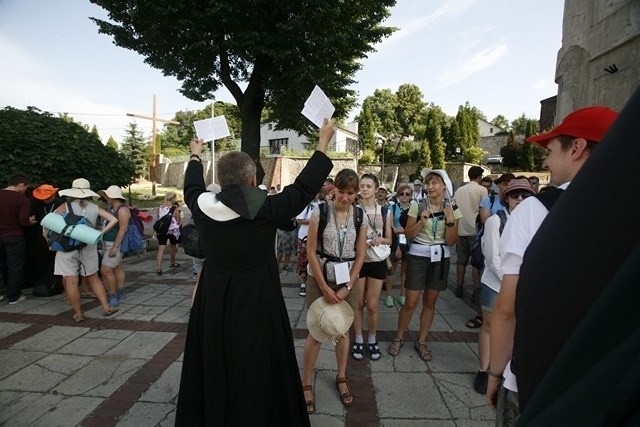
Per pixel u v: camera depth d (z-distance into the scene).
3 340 3.73
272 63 11.78
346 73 12.70
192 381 1.84
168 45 10.90
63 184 6.20
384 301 5.22
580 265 0.66
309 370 2.64
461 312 4.75
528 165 27.61
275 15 10.89
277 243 7.21
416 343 3.57
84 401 2.66
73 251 4.18
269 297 1.79
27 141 5.85
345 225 2.68
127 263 7.91
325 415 2.51
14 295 4.93
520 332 0.82
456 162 28.64
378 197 6.08
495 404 1.30
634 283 0.47
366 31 11.48
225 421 1.71
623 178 0.61
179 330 4.02
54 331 3.98
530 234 1.13
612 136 0.65
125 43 10.98
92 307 4.82
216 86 12.09
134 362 3.26
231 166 1.80
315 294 2.78
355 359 3.34
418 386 2.90
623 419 0.45
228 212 1.67
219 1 9.89
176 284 6.11
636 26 2.72
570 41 3.56
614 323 0.49
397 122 49.66
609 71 2.98
